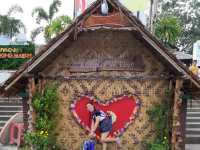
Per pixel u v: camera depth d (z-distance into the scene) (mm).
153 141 12188
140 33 11375
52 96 11922
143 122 12250
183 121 12320
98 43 12062
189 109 19750
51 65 11992
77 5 15320
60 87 12133
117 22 11375
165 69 12086
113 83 12211
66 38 11336
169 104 12094
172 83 12016
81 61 12086
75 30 11289
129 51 12102
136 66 12117
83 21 11289
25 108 12578
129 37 12031
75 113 12180
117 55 12125
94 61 12117
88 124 12195
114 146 12234
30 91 11688
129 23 11344
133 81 12203
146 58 12094
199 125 18344
